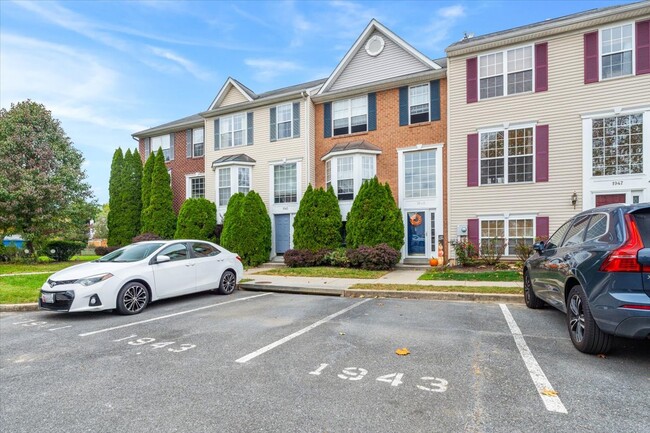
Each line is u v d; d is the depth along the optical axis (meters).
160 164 20.75
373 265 13.17
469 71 13.64
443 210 14.61
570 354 4.41
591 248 4.38
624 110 11.48
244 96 19.55
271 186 18.27
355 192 15.52
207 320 6.63
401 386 3.59
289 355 4.59
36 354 4.91
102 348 5.11
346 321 6.34
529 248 11.99
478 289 8.56
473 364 4.14
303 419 2.98
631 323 3.76
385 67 16.30
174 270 8.28
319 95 17.31
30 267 15.51
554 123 12.41
